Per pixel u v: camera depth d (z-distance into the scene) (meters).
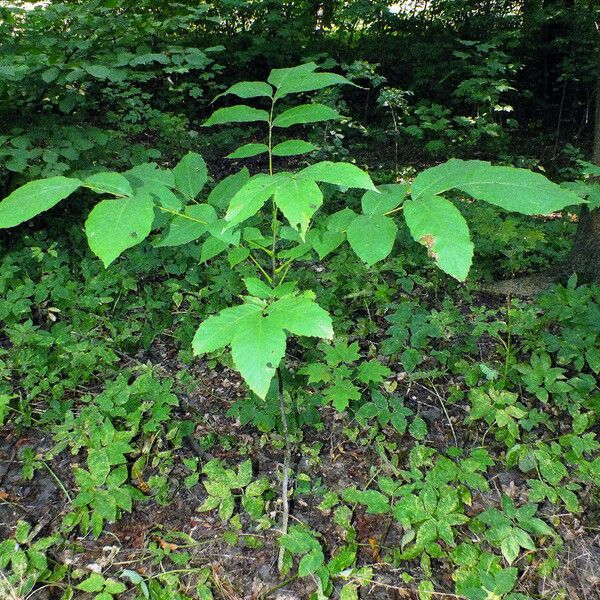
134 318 3.19
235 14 8.88
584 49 7.41
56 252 3.22
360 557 2.05
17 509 2.17
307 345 2.96
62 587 1.90
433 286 3.59
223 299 3.33
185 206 1.57
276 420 2.54
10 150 2.97
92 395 2.72
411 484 2.20
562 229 4.23
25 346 2.81
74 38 3.07
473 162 1.31
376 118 8.52
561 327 3.08
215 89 8.62
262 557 2.04
